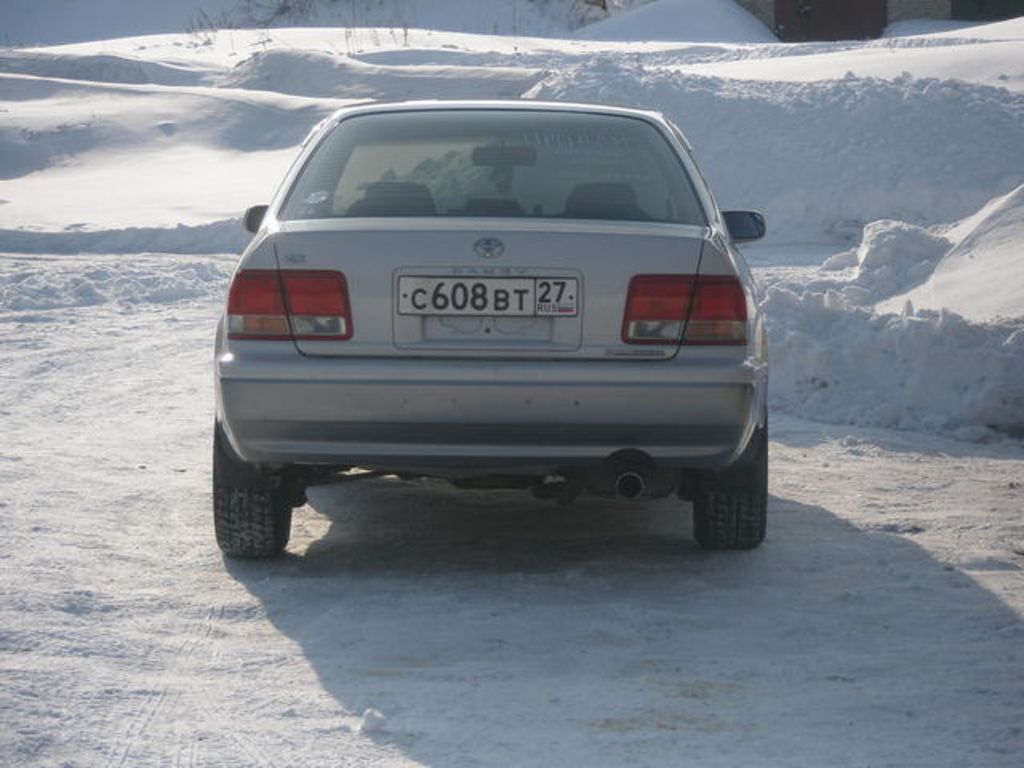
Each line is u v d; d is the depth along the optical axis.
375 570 8.41
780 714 6.20
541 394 7.48
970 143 26.77
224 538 8.38
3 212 28.06
